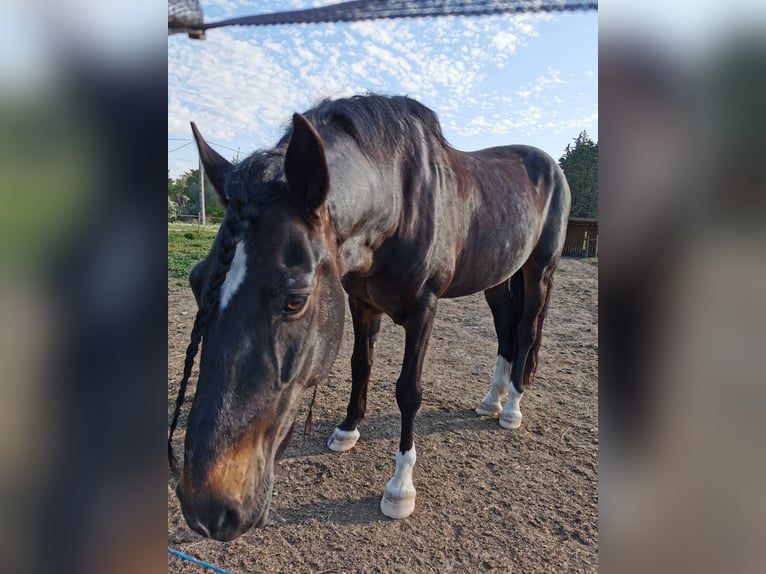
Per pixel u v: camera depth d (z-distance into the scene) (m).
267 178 1.61
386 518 2.57
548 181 3.86
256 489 1.49
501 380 3.84
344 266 2.07
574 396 4.25
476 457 3.20
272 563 2.24
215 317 1.46
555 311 7.74
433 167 2.58
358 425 3.53
